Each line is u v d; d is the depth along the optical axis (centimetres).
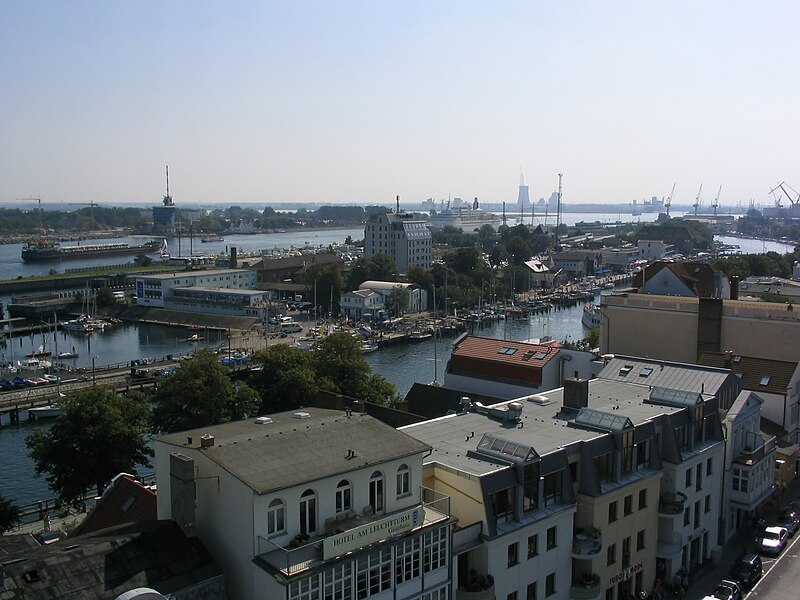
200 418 10244
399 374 19162
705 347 10700
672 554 6938
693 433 7300
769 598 6838
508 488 5509
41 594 3891
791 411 9525
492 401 9638
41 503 9412
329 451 4809
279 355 11688
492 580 5275
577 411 7106
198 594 4297
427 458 5794
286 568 4141
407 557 4750
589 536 6081
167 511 5194
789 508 8738
